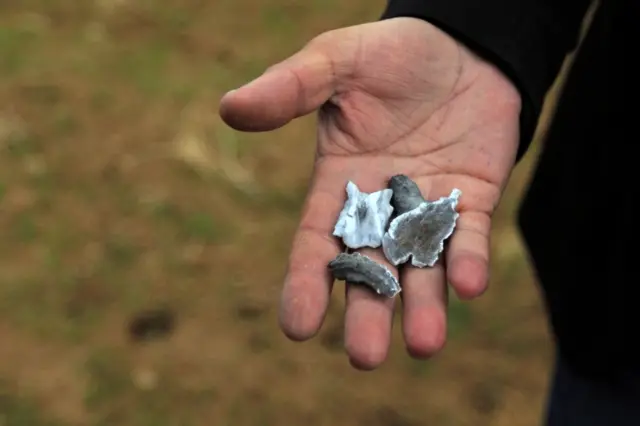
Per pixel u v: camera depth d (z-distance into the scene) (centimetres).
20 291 92
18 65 127
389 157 70
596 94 68
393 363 89
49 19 140
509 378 89
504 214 106
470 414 87
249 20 145
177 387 87
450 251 66
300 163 113
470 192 68
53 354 88
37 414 84
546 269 73
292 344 90
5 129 114
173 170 109
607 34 67
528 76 69
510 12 69
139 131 116
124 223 100
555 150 72
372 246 67
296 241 67
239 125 65
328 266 65
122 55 133
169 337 90
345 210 67
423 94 69
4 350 88
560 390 75
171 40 138
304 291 64
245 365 88
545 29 69
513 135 69
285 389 87
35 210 101
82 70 128
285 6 150
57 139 113
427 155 70
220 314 92
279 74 65
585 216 70
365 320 63
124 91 124
